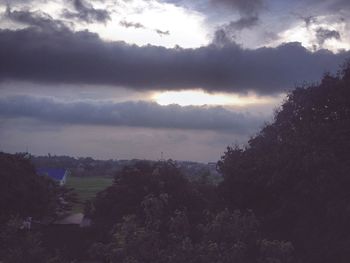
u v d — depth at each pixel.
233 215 17.97
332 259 19.05
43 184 39.31
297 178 21.45
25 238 18.48
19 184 35.66
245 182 23.47
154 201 17.69
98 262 20.17
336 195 19.80
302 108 25.22
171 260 16.02
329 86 24.09
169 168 22.09
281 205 21.70
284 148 22.98
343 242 18.47
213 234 17.11
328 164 20.30
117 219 21.02
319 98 24.23
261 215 22.41
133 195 20.78
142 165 22.58
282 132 25.42
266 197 23.45
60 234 24.42
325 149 21.06
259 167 23.42
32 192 37.09
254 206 23.69
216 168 26.62
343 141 21.55
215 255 16.14
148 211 17.59
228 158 25.97
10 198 34.25
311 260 19.45
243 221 17.91
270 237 19.25
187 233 17.33
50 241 23.95
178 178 21.47
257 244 17.39
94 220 23.11
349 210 18.36
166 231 17.59
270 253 16.50
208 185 25.00
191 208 20.11
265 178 22.75
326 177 19.81
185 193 20.62
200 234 17.58
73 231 24.53
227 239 17.20
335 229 19.28
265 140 26.00
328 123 22.78
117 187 22.09
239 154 26.19
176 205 19.55
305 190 20.41
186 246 16.14
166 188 20.64
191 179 24.36
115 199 21.84
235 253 16.33
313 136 21.97
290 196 21.44
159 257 16.38
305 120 24.23
